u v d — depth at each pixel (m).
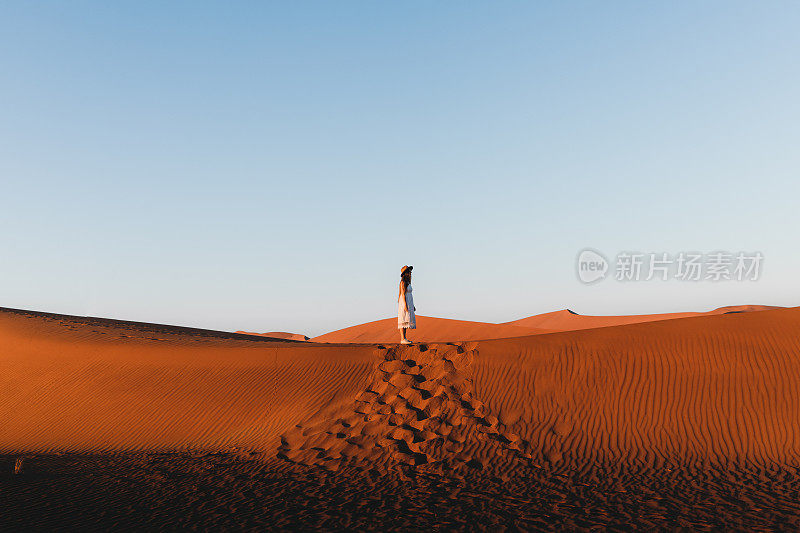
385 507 9.22
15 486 10.66
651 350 15.20
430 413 14.02
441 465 11.88
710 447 11.84
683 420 12.75
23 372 19.28
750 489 9.63
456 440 12.88
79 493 10.20
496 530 7.96
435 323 52.38
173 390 17.23
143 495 10.09
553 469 11.38
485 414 13.70
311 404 15.33
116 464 12.84
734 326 15.78
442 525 8.22
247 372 17.61
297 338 68.06
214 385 17.19
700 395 13.35
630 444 12.25
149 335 23.53
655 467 11.16
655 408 13.23
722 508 8.62
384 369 16.27
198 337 24.58
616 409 13.39
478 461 11.96
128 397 17.19
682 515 8.36
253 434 14.63
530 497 9.68
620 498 9.40
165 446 14.66
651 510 8.66
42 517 8.64
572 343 16.05
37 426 16.30
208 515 8.80
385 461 12.26
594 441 12.48
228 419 15.51
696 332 15.73
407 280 17.41
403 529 8.05
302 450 13.23
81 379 18.47
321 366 17.20
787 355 14.05
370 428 13.73
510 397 14.23
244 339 25.81
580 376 14.62
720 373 13.89
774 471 10.61
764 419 12.37
